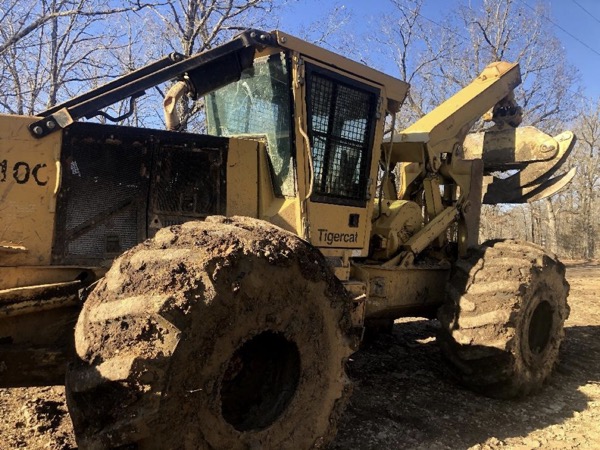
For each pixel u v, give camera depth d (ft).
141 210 10.98
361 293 14.57
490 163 22.59
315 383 10.11
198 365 8.34
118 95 10.72
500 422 13.91
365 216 14.74
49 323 9.72
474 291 15.61
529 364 15.84
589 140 123.95
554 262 17.15
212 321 8.46
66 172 10.31
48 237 10.09
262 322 9.20
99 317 8.13
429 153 18.22
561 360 19.66
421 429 13.19
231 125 14.16
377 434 12.73
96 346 7.93
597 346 21.83
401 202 17.65
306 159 12.81
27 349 9.37
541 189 22.24
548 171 21.67
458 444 12.46
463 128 19.57
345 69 13.82
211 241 8.99
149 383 7.73
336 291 10.43
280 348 10.14
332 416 10.36
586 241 121.39
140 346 7.82
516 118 22.57
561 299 17.57
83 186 10.47
